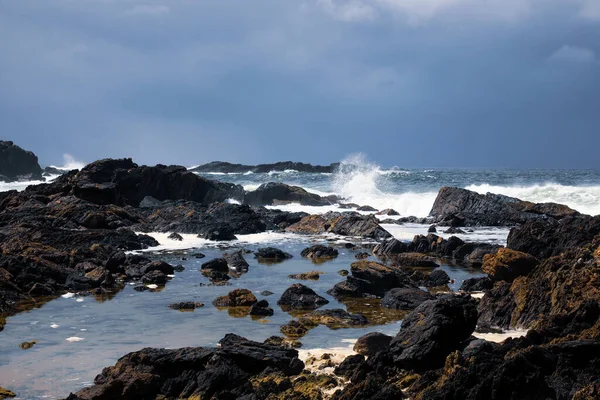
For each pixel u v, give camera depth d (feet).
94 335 48.37
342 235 115.55
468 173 329.93
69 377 38.91
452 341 37.86
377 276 63.57
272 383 34.73
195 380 35.94
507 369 30.01
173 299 61.31
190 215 123.65
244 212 126.72
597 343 33.47
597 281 46.09
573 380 31.35
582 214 128.47
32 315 54.85
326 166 428.56
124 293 64.34
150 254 90.17
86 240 92.68
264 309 55.11
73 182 135.33
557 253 77.25
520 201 136.15
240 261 80.02
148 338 47.44
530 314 47.70
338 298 62.08
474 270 78.48
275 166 428.15
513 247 81.92
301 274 73.31
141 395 35.42
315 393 33.68
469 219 130.11
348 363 38.55
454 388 30.76
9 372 39.88
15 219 106.32
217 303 59.00
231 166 473.67
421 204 163.84
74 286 66.49
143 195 155.63
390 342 40.04
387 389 31.73
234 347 39.65
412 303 57.52
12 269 67.05
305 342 45.83
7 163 355.15
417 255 83.61
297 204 178.40
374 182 220.02
